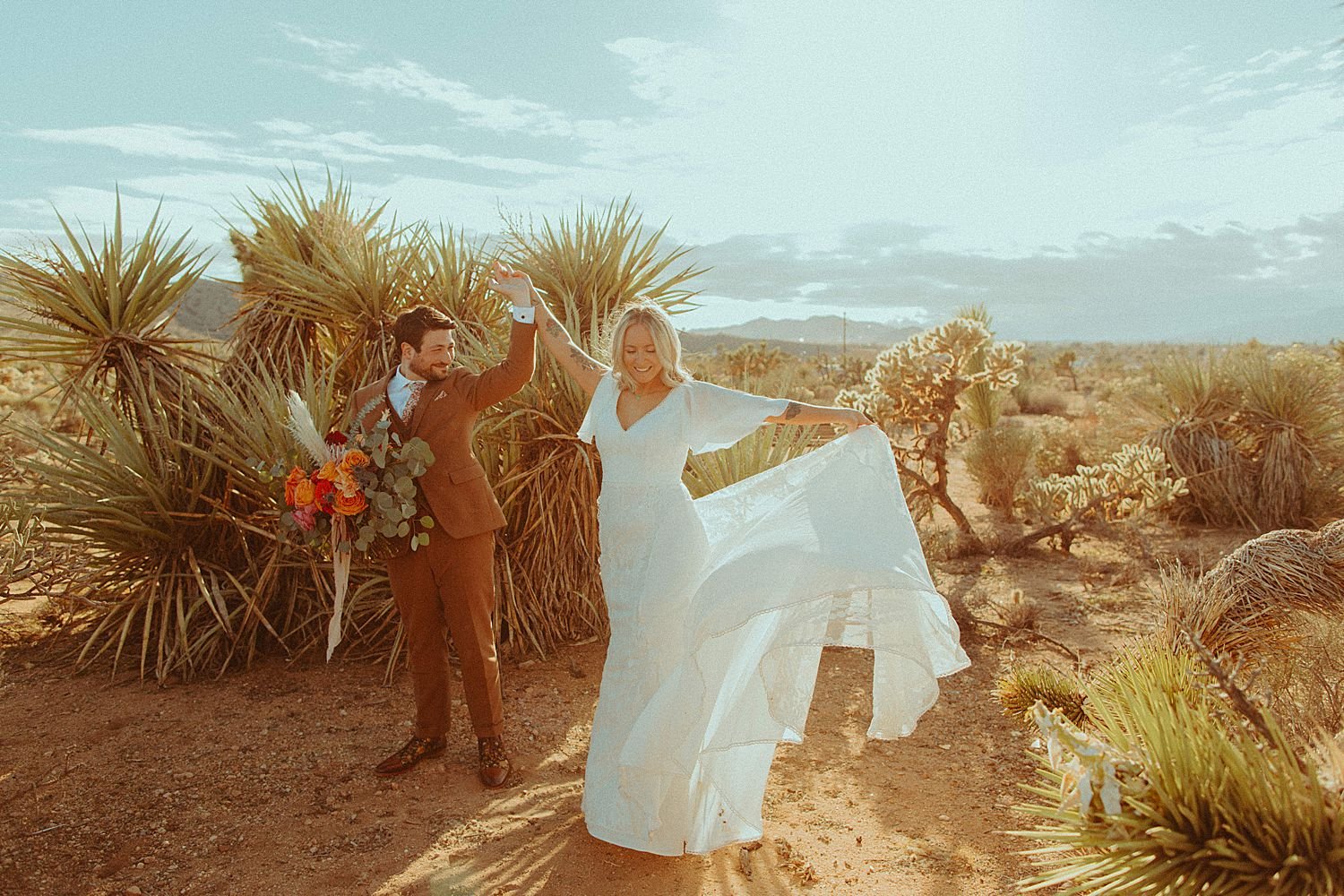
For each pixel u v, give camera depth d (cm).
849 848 321
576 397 530
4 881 294
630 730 310
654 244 622
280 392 520
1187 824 210
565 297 588
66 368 536
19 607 598
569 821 340
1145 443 952
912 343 800
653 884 296
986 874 301
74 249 522
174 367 548
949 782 374
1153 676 296
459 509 361
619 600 325
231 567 538
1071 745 226
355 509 348
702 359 648
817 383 2419
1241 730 240
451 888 292
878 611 297
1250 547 365
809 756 403
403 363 376
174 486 513
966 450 1091
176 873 301
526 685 483
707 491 548
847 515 321
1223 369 977
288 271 578
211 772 376
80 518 488
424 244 602
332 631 363
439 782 371
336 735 415
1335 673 326
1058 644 526
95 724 423
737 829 310
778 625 294
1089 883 216
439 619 379
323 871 303
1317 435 909
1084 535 873
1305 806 199
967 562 771
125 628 488
